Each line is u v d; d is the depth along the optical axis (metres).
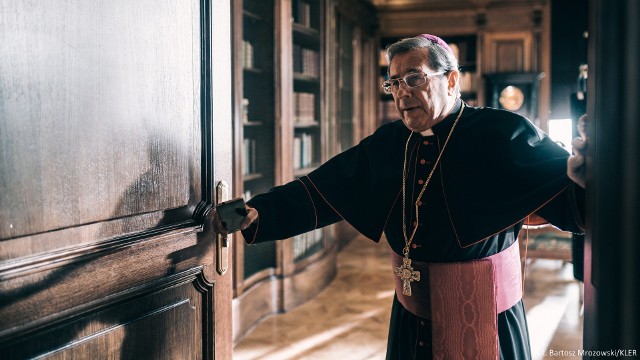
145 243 1.55
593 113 1.13
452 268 1.76
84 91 1.37
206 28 1.77
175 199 1.67
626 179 1.05
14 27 1.21
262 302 4.33
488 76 7.82
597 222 1.10
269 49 4.41
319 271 5.07
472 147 1.81
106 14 1.43
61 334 1.35
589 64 1.16
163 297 1.65
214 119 1.81
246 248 4.23
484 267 1.74
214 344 1.85
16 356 1.25
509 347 1.79
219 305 1.88
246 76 4.44
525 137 1.77
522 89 7.84
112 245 1.45
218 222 1.74
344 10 6.57
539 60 7.99
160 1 1.60
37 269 1.26
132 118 1.51
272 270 4.48
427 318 1.83
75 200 1.36
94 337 1.43
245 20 4.38
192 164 1.74
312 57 5.26
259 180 4.48
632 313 1.05
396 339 1.95
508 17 8.05
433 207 1.83
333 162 2.07
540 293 5.02
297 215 1.93
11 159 1.21
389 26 8.41
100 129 1.42
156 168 1.60
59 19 1.30
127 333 1.53
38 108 1.26
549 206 1.67
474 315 1.73
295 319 4.35
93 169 1.40
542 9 7.91
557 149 1.74
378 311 4.52
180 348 1.73
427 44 1.71
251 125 4.38
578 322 4.24
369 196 1.99
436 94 1.72
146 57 1.55
